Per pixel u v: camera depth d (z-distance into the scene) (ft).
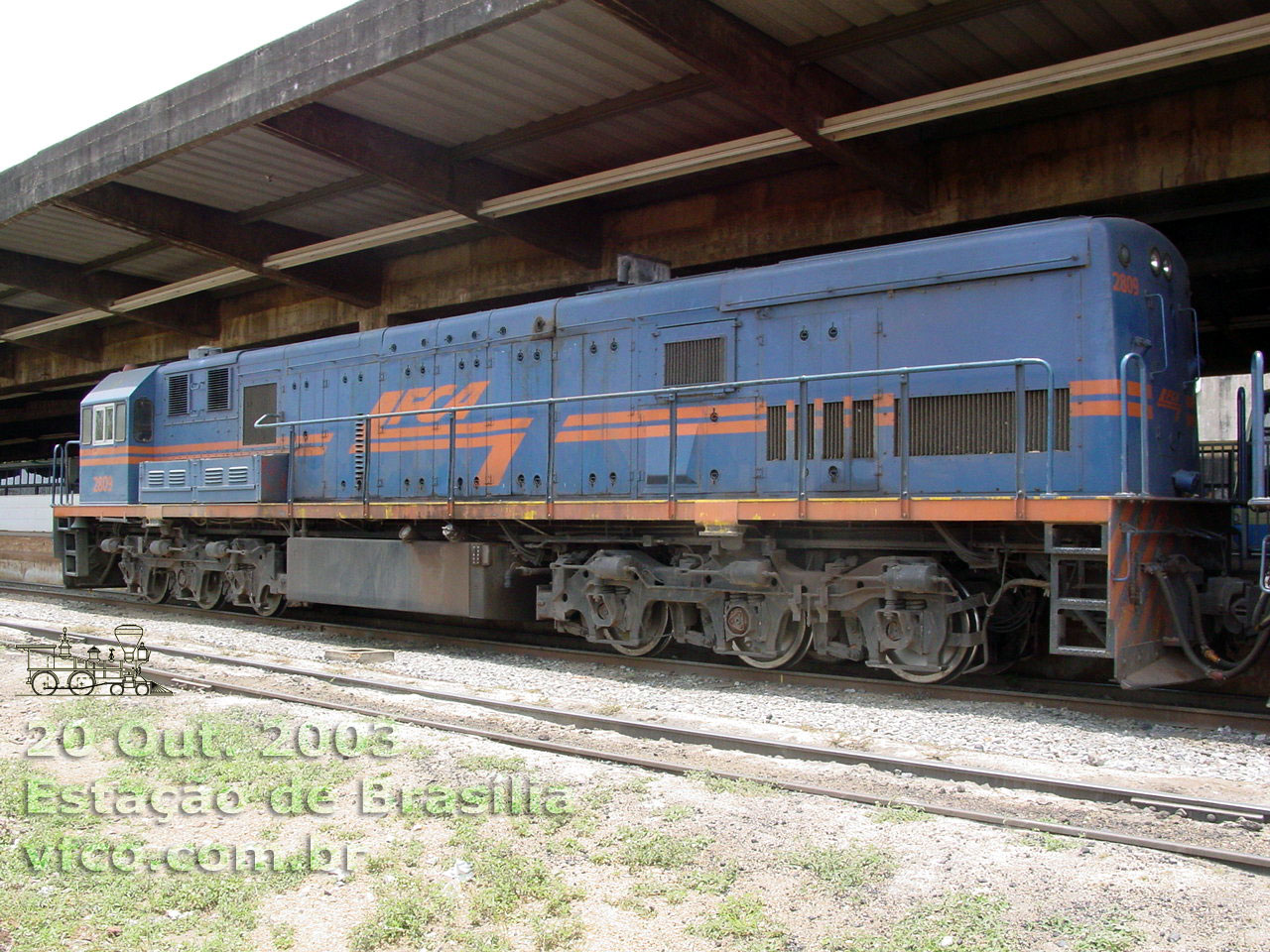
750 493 32.50
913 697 29.12
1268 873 15.53
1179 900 14.40
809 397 31.27
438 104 42.83
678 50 33.12
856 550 31.65
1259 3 33.22
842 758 22.02
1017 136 41.55
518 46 37.52
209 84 43.70
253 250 59.00
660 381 34.91
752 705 28.07
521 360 39.14
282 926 14.21
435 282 62.44
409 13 36.29
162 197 54.80
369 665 35.35
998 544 28.04
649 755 22.56
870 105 40.98
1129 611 25.32
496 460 39.52
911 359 29.60
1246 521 34.71
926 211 43.68
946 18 34.22
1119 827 17.62
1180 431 29.58
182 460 52.13
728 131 45.01
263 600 49.85
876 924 13.89
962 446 28.58
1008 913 14.07
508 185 50.57
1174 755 22.68
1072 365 26.94
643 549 36.68
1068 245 27.17
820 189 46.68
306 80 39.78
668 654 38.19
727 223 49.60
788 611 31.60
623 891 15.20
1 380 100.22
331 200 54.85
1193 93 37.76
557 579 37.40
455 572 39.55
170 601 57.62
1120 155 39.17
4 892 15.43
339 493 45.37
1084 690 30.17
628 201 52.70
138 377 56.59
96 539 61.11
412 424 42.70
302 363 47.75
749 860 16.08
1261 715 25.49
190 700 28.37
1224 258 44.16
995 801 19.16
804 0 33.73
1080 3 33.24
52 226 60.13
